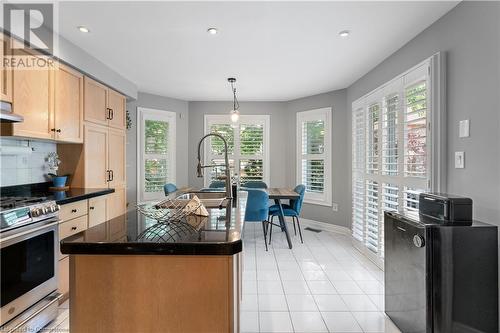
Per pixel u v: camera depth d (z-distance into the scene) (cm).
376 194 321
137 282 105
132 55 301
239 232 118
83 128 295
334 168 455
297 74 368
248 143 532
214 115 532
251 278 282
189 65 334
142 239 107
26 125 221
